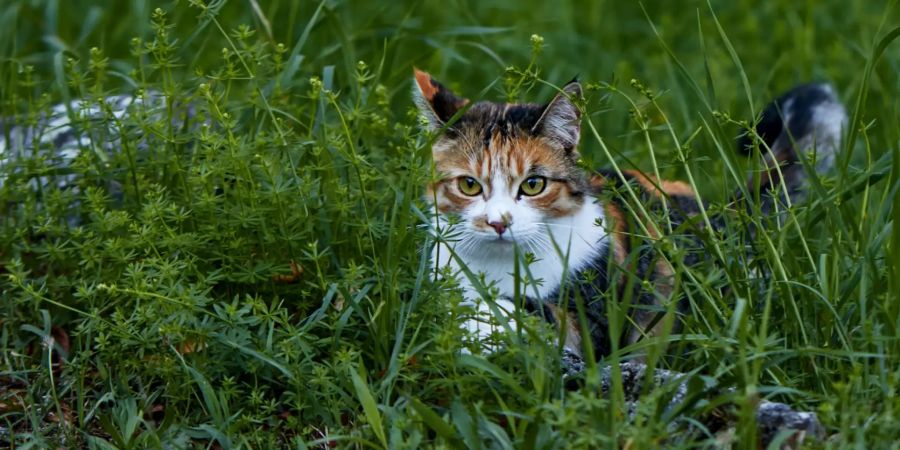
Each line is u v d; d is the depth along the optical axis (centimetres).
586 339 419
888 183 497
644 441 383
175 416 470
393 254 486
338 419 452
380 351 477
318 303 520
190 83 712
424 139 564
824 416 408
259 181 550
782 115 627
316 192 533
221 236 520
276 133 547
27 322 544
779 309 487
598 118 777
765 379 458
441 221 543
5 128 627
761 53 865
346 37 676
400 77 719
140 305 502
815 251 522
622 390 420
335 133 595
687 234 578
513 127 564
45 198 585
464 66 829
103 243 526
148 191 550
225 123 522
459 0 867
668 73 817
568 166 566
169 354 488
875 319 469
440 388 456
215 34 857
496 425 413
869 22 878
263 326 476
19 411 494
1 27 787
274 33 793
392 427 420
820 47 883
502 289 557
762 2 949
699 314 487
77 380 489
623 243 568
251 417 457
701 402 422
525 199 560
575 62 866
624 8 961
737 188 620
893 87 773
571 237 507
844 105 721
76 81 592
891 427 399
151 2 904
